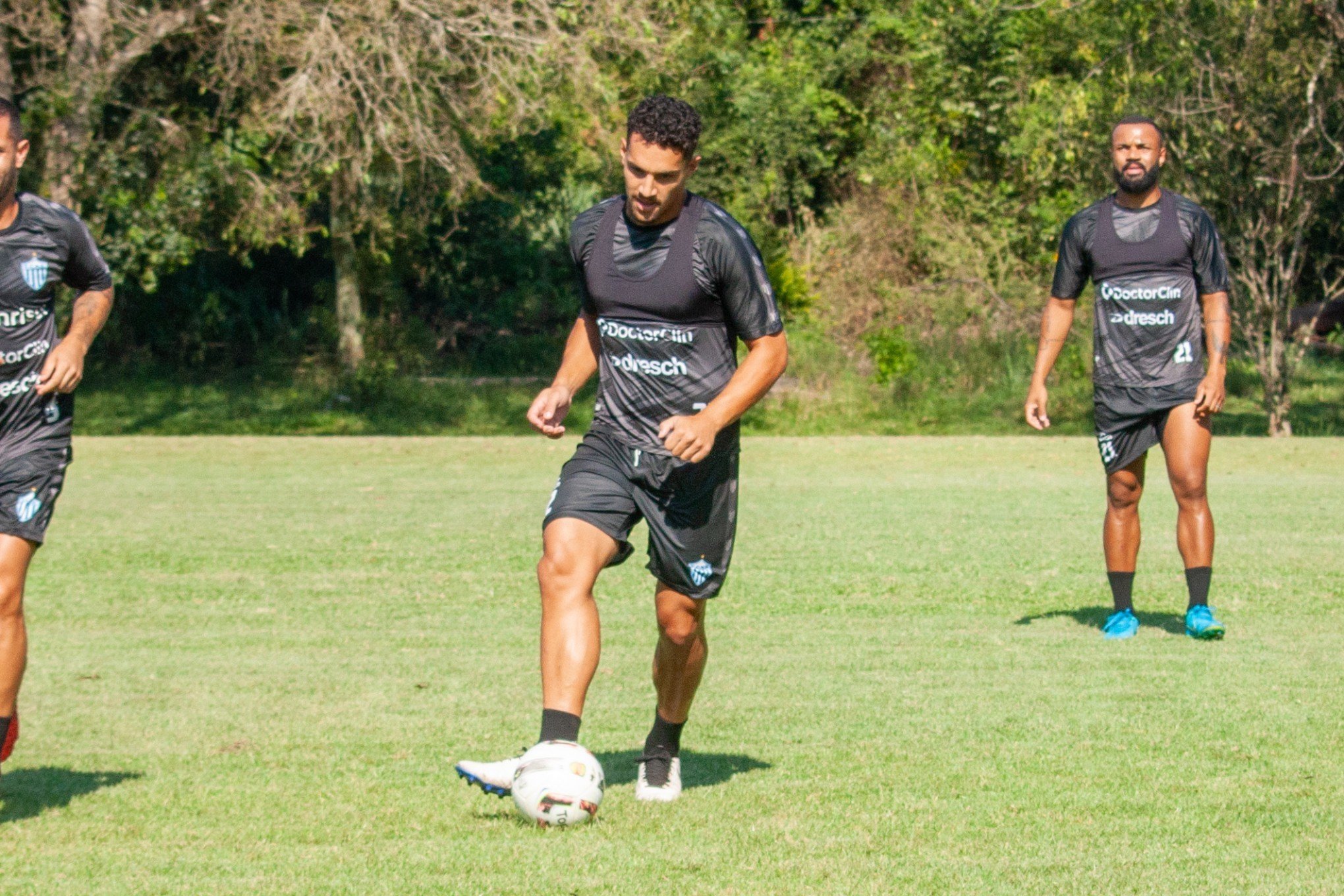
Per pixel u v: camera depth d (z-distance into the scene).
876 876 6.56
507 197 57.97
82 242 8.37
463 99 39.81
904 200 56.41
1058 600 15.33
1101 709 10.25
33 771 8.67
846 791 8.14
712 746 9.27
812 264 55.62
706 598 7.97
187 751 9.17
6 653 7.88
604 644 13.09
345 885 6.47
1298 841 7.12
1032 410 14.09
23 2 37.69
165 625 13.86
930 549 19.00
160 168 40.69
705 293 7.70
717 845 7.07
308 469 30.02
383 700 10.68
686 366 7.82
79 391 51.75
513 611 14.67
